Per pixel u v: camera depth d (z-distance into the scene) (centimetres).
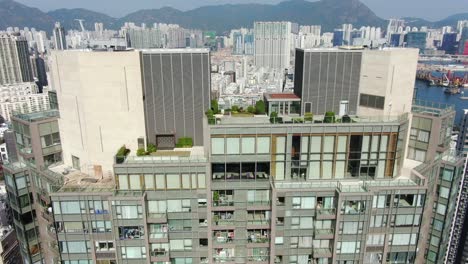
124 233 4266
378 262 4531
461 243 9012
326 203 4256
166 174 4172
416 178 4394
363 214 4184
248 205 4306
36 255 5619
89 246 4441
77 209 4272
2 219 9075
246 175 4288
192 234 4381
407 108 5075
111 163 4844
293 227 4338
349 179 4403
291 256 4466
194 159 4241
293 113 5212
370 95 4919
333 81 4994
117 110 4662
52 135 5194
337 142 4228
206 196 4253
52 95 5925
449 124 5259
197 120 4944
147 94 4788
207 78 4806
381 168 4409
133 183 4200
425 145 5012
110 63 4488
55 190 4338
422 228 5194
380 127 4191
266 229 4444
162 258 4366
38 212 5325
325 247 4428
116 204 4119
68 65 4612
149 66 4706
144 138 4819
